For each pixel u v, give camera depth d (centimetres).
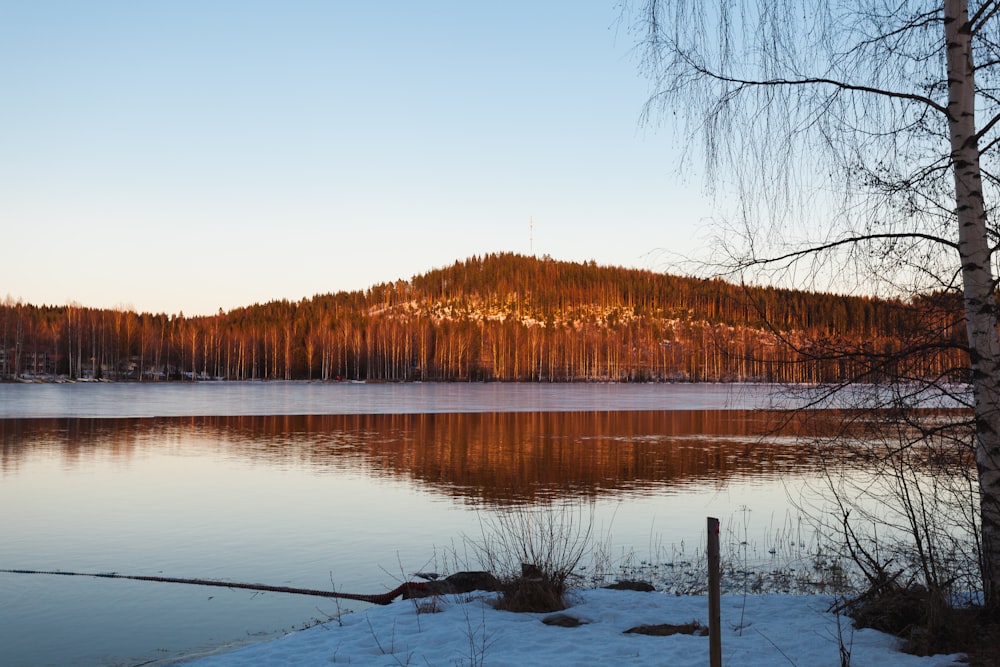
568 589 937
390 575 1262
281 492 2123
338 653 722
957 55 607
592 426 4506
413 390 10481
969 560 714
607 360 14650
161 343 13162
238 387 10969
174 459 2886
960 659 582
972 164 605
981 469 630
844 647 632
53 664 859
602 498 2016
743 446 3366
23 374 11888
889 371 623
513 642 717
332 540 1523
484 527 1628
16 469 2591
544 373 14675
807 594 1056
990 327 606
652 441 3588
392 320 16688
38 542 1520
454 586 1033
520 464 2730
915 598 691
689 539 1500
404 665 668
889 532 1308
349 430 4172
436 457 2950
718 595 506
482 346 14825
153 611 1070
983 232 607
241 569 1309
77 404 6425
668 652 667
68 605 1096
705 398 8625
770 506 1873
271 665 704
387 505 1917
